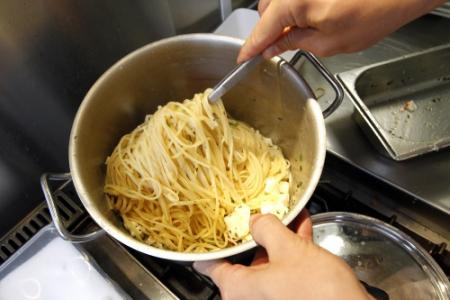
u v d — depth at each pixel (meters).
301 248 0.44
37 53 0.68
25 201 0.79
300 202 0.51
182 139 0.68
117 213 0.68
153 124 0.68
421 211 0.74
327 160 0.81
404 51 0.97
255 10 1.05
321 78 0.90
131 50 0.84
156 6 0.83
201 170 0.68
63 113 0.78
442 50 0.85
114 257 0.69
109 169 0.69
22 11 0.62
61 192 0.80
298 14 0.52
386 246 0.67
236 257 0.55
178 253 0.48
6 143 0.70
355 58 0.96
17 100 0.69
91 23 0.73
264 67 0.64
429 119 0.85
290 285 0.42
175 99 0.77
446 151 0.77
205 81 0.74
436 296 0.62
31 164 0.77
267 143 0.77
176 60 0.69
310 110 0.58
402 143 0.74
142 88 0.71
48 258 0.70
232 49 0.65
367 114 0.76
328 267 0.42
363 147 0.79
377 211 0.76
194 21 0.97
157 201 0.68
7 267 0.69
